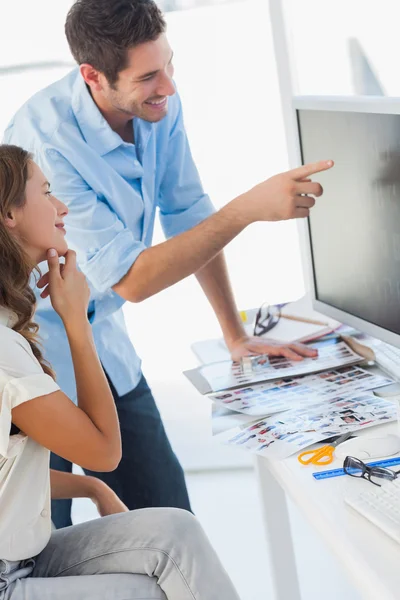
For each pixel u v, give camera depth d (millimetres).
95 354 1416
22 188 1344
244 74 2760
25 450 1280
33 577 1311
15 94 2686
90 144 1773
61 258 1875
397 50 2553
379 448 1255
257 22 2699
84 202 1743
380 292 1586
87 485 1500
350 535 1059
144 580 1273
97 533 1336
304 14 2586
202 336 3133
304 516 1196
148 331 3150
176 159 1955
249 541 2410
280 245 3066
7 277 1324
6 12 2631
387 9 2531
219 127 2816
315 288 1847
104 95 1707
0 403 1241
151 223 1980
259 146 2826
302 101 1694
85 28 1632
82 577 1263
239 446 1387
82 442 1284
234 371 1742
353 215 1611
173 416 3012
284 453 1326
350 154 1569
